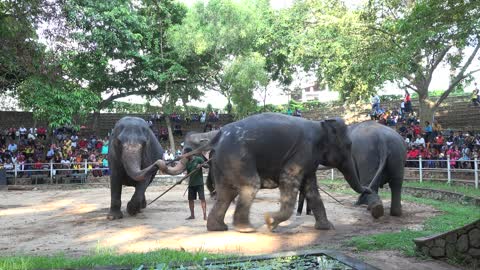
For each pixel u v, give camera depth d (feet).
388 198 46.01
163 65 87.51
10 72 46.24
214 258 18.69
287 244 24.45
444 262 21.13
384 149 33.78
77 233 28.55
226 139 27.30
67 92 64.13
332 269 15.79
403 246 23.39
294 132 27.68
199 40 78.54
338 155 29.40
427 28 23.15
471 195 40.06
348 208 39.93
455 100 97.91
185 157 29.07
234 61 82.53
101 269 16.43
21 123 102.37
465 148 57.00
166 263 17.43
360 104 101.55
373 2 59.41
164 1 88.02
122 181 35.22
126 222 32.58
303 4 72.95
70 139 86.74
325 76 75.92
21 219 35.29
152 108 115.14
